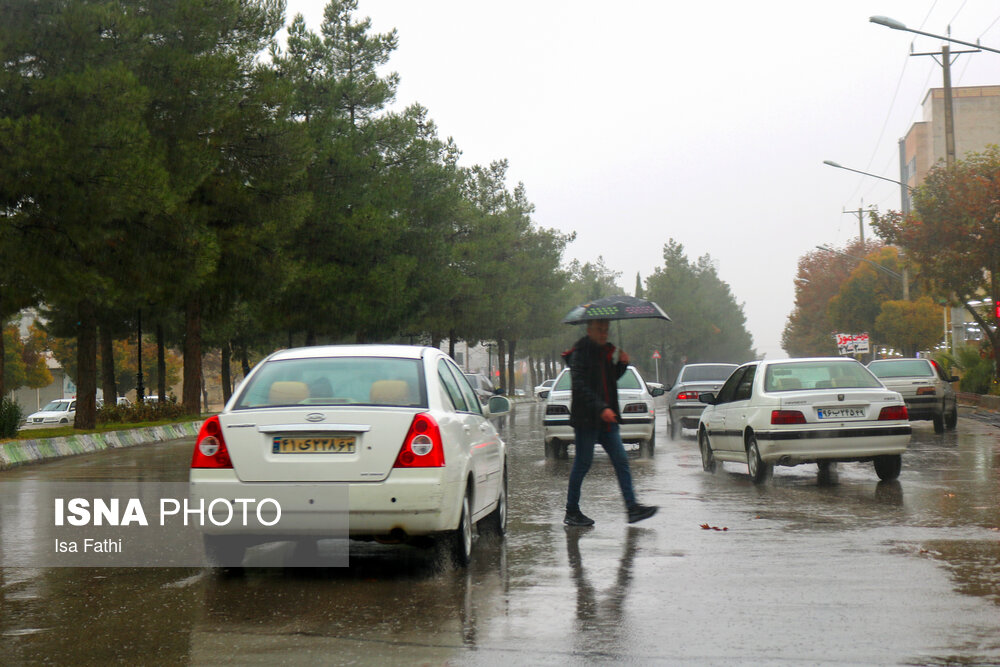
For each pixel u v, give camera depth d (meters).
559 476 15.34
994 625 5.95
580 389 9.97
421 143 42.59
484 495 8.95
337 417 7.62
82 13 20.48
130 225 22.36
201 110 26.72
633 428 18.27
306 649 5.64
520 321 66.50
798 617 6.20
